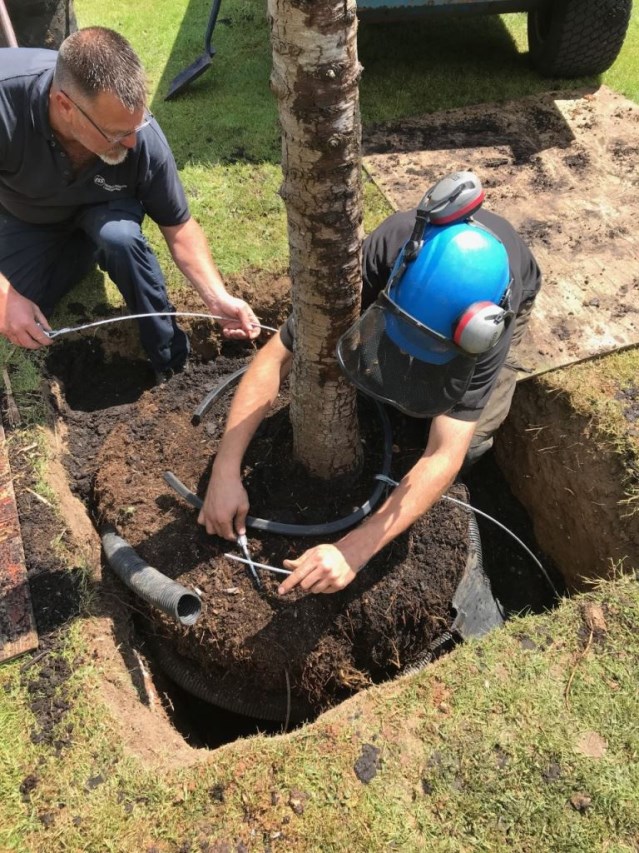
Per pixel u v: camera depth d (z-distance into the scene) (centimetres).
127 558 212
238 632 209
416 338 153
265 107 399
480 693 186
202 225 320
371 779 172
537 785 171
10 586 208
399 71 432
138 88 201
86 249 283
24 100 216
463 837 164
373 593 216
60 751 179
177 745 190
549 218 326
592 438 250
